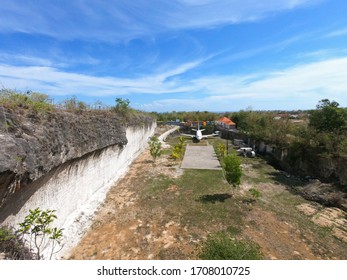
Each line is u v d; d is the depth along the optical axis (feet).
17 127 16.69
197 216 28.50
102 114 38.22
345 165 37.58
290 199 35.32
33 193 19.17
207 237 23.93
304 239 24.47
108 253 21.49
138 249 22.06
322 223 27.99
